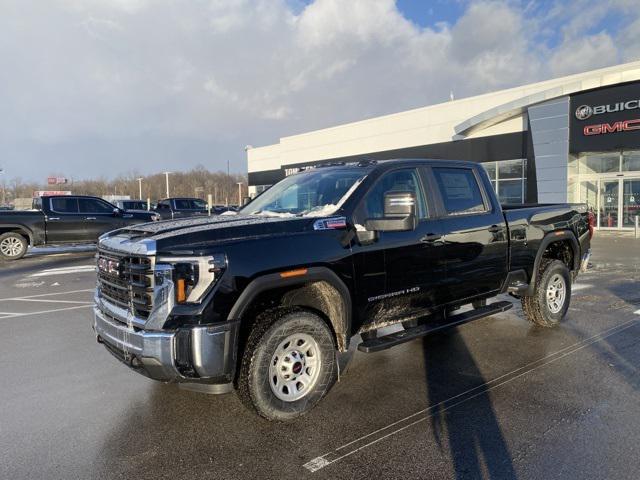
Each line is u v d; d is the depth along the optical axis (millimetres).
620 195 22344
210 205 26938
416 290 4578
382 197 4445
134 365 3545
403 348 5543
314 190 4633
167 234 3533
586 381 4430
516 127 25125
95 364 5195
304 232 3842
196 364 3289
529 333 6043
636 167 21734
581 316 6809
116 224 16219
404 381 4543
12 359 5383
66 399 4266
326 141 36719
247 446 3402
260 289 3516
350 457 3223
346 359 5211
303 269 3732
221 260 3381
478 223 5176
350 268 4039
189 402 4176
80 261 14758
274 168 44438
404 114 30906
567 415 3754
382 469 3068
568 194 22750
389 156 32031
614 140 20953
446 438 3443
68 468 3150
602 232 22078
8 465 3191
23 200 71125
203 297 3326
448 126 28453
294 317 3742
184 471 3100
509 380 4504
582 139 21875
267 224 3762
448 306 5070
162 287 3348
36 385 4598
